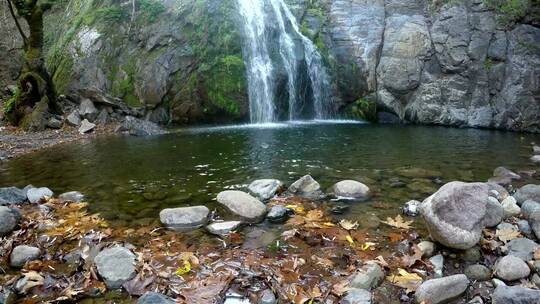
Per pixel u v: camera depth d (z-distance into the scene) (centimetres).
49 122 1205
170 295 344
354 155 821
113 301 342
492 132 1138
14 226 473
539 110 1162
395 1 1476
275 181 599
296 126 1266
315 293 341
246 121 1353
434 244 411
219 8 1363
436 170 699
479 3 1314
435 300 330
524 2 1241
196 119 1324
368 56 1395
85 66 1319
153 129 1184
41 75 1224
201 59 1321
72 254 414
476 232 390
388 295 345
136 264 385
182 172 711
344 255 404
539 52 1206
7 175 716
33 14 1190
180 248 423
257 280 363
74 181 673
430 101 1312
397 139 1009
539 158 762
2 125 1229
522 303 302
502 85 1234
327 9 1529
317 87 1457
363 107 1402
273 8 1452
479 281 362
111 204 559
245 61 1352
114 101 1266
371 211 513
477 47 1279
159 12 1373
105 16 1373
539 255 382
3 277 378
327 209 521
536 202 492
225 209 517
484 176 660
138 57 1330
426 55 1349
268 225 477
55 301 339
